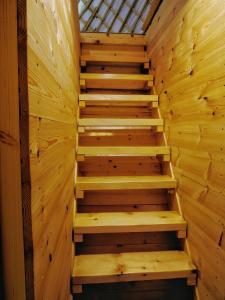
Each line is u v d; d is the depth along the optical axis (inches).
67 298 47.8
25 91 20.5
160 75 85.1
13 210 21.5
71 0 63.0
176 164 68.8
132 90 102.4
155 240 67.7
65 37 48.9
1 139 21.7
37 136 24.4
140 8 171.8
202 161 52.2
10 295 22.5
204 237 51.1
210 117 48.3
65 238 45.4
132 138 89.8
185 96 61.8
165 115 79.1
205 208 50.7
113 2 175.8
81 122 76.4
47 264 29.0
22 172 20.9
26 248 21.5
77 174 72.5
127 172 82.8
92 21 182.4
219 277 44.9
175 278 59.7
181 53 64.9
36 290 23.2
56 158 36.0
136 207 74.8
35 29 23.6
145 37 107.4
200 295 52.7
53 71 34.0
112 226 59.4
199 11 53.8
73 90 66.2
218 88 45.1
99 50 106.2
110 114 97.0
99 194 75.5
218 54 45.1
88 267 55.6
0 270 22.5
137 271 53.9
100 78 89.8
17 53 20.2
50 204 31.0
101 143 88.6
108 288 60.3
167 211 68.2
